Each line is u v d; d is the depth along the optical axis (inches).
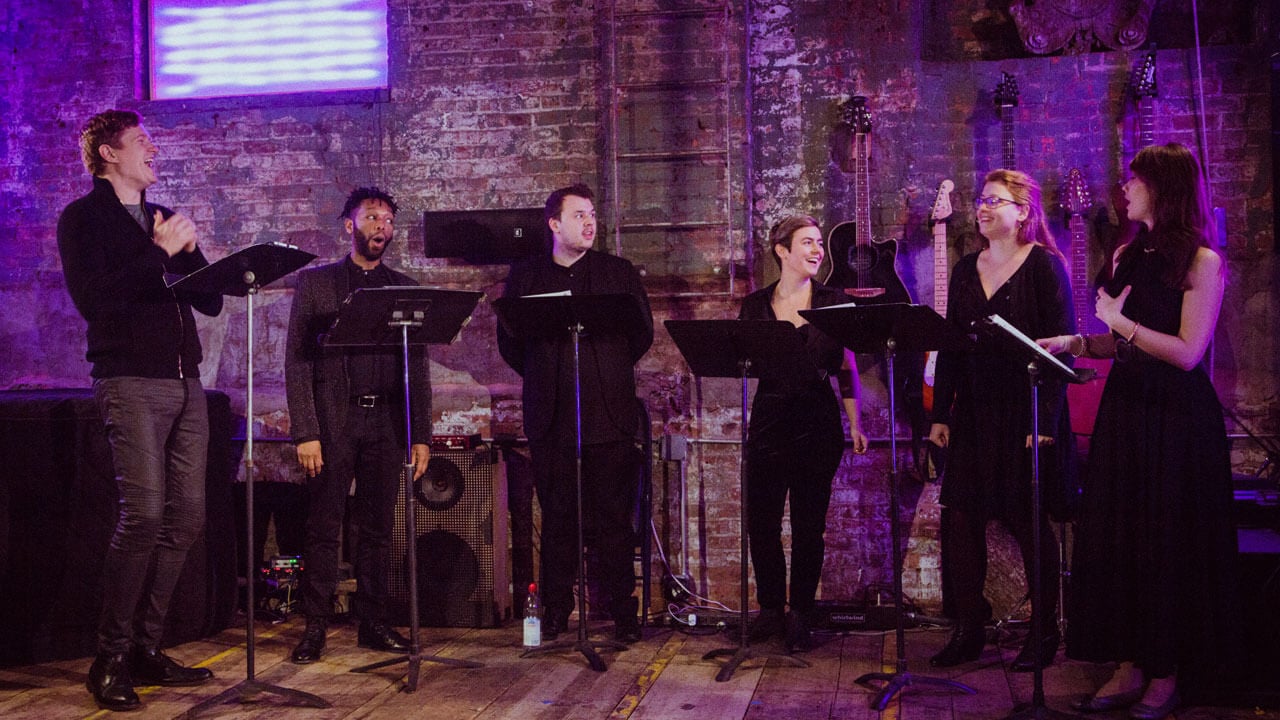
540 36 192.4
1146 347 119.2
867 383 182.4
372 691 138.4
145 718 128.3
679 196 187.2
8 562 151.9
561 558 162.4
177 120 199.3
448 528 175.2
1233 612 120.5
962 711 128.0
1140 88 174.4
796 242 157.4
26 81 201.6
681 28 187.0
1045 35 180.2
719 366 142.4
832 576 182.7
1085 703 127.9
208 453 168.4
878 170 184.4
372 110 195.9
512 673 146.3
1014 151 180.1
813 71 185.9
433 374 193.5
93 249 132.3
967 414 145.9
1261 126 174.7
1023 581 172.7
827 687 138.7
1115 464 123.8
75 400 156.0
